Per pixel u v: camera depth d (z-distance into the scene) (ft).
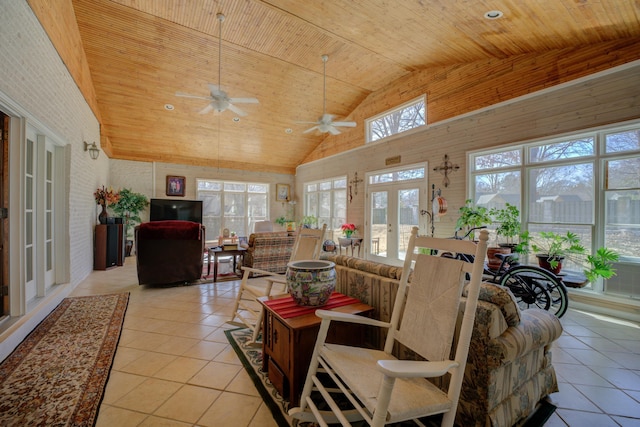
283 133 26.32
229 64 18.04
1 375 6.62
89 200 17.29
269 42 16.17
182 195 27.66
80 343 8.27
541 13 9.95
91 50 16.08
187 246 14.35
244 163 30.45
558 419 5.47
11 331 7.92
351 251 23.98
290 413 5.24
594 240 11.64
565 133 12.09
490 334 4.57
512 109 13.85
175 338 8.76
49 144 12.07
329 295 6.58
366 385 4.20
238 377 6.72
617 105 10.76
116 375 6.72
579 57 11.69
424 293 5.02
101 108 20.25
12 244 8.81
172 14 14.19
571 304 12.04
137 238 13.52
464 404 4.93
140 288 14.30
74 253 14.07
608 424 5.34
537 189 13.30
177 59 17.33
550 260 10.99
